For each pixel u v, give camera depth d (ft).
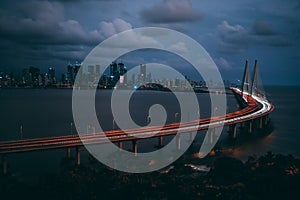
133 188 284.61
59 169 379.35
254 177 304.71
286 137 612.70
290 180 289.94
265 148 511.81
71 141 413.39
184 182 301.43
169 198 265.13
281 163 349.82
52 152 461.78
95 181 302.45
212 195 265.95
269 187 281.95
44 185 299.17
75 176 314.55
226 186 291.38
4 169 357.00
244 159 434.71
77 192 280.51
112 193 276.62
